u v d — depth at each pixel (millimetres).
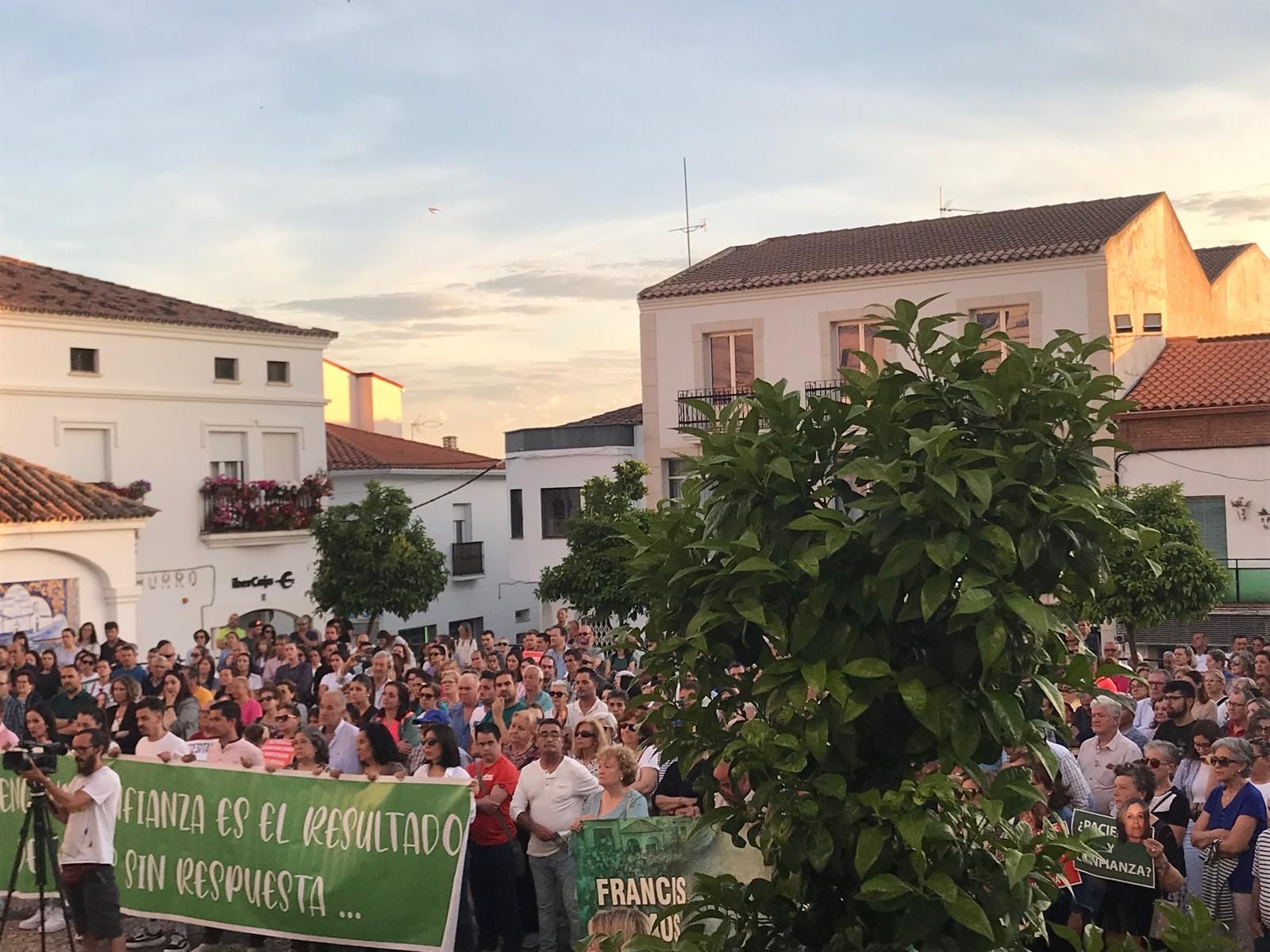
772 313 30562
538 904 9016
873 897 3262
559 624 21219
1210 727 8758
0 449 27766
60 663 18594
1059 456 3326
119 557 24688
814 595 3281
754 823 3643
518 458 38375
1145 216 30375
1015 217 32656
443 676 12875
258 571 32531
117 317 29719
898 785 3402
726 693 3812
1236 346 29359
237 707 10406
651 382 31906
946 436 3119
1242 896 7469
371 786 9086
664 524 3611
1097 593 3533
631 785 8914
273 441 33781
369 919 9016
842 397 3773
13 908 11078
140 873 9758
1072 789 7699
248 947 9820
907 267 29031
